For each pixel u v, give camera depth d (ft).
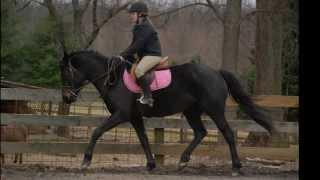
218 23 79.30
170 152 37.91
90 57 35.45
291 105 38.04
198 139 36.24
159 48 34.73
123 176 33.81
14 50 60.85
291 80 65.87
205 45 96.73
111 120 34.45
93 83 35.55
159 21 77.46
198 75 34.91
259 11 54.80
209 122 38.24
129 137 44.62
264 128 36.58
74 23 74.74
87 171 35.04
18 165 37.04
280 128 38.55
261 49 55.11
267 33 54.85
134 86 34.42
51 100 36.55
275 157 38.65
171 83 34.78
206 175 35.12
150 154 35.91
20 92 36.19
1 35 54.49
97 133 34.37
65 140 43.86
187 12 81.56
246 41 86.53
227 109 42.34
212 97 34.76
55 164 39.78
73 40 72.90
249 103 35.63
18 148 36.37
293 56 65.41
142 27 34.04
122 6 74.74
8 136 37.60
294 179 34.30
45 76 67.72
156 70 34.78
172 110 35.19
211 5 66.08
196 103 35.40
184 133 46.80
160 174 35.04
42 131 45.37
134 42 33.96
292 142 41.01
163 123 37.73
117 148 37.32
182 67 35.29
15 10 59.88
